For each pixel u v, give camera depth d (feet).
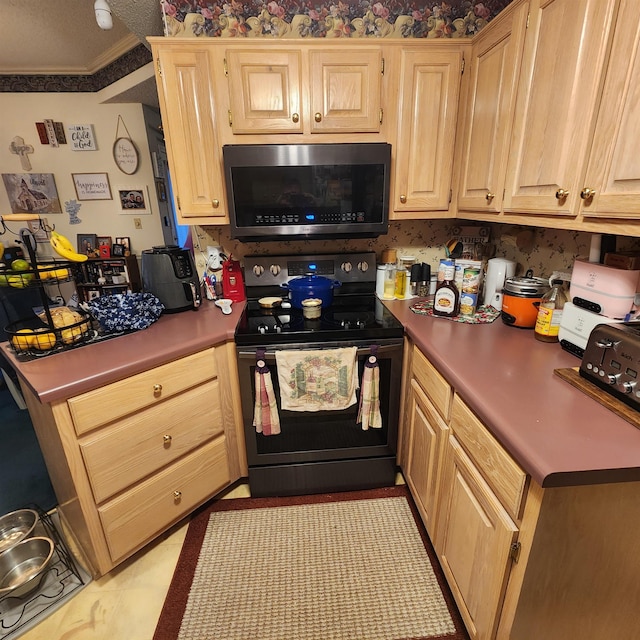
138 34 6.57
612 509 2.65
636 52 2.64
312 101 5.20
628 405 2.94
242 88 5.07
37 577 4.41
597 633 3.13
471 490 3.47
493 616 3.09
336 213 5.46
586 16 3.06
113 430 4.18
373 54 5.07
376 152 5.22
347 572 4.69
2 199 12.34
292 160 5.12
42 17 8.43
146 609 4.34
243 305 6.28
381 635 4.01
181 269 5.87
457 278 5.65
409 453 5.38
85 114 12.01
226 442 5.55
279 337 4.93
